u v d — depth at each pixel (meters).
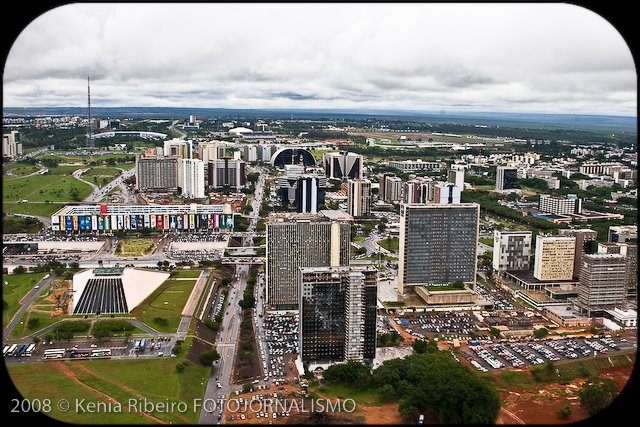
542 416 183.00
